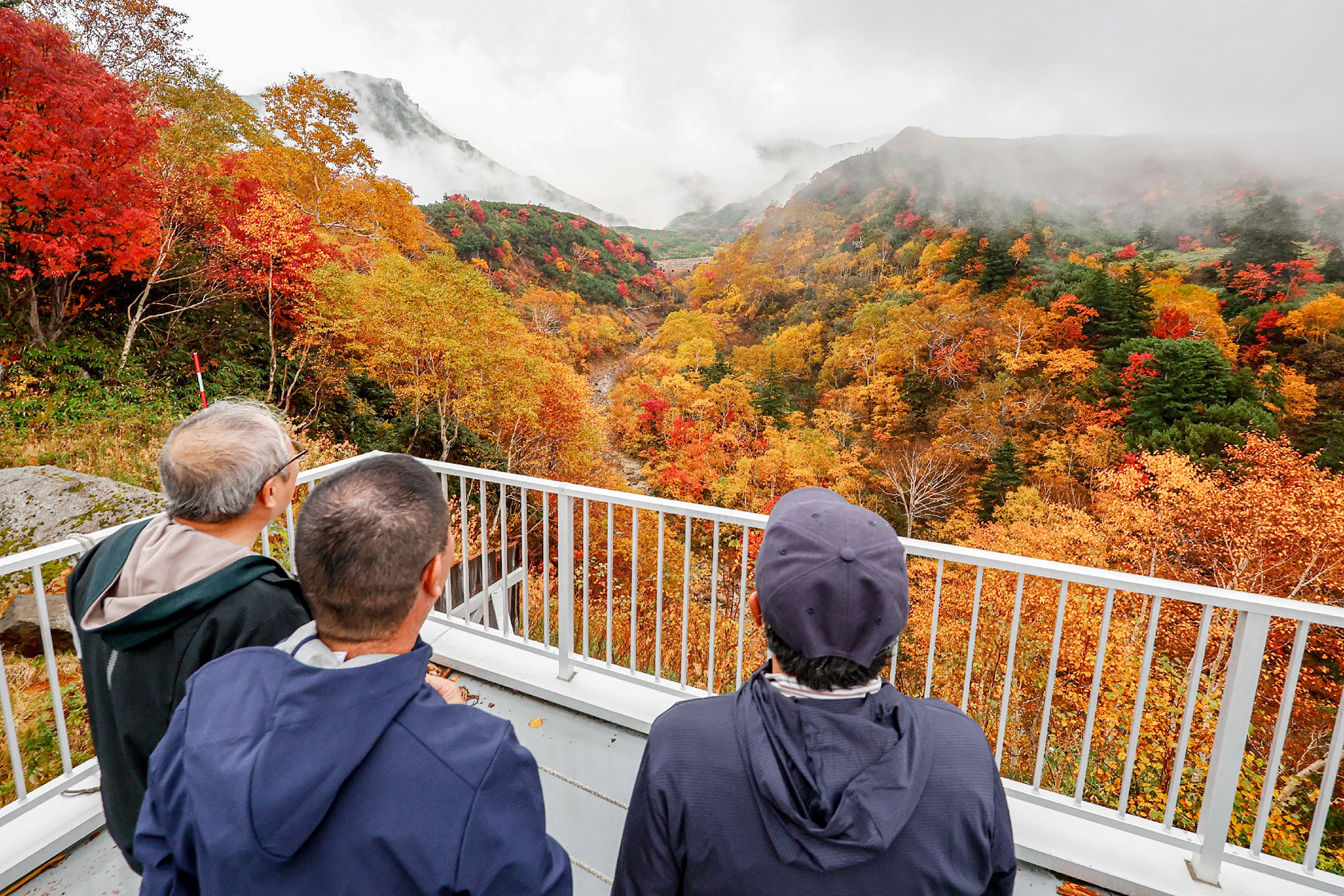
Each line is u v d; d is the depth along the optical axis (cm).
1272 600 140
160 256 1300
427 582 76
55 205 1008
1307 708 1363
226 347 1553
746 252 9338
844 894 66
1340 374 4106
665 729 77
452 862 60
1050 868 165
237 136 1633
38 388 1062
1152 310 4759
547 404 2425
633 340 7500
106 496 508
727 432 4031
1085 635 1328
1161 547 1998
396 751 62
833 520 75
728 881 69
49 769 310
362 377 1891
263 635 95
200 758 61
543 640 239
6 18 941
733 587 1631
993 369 4444
